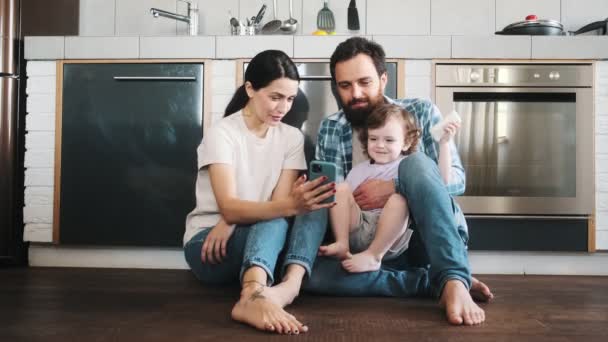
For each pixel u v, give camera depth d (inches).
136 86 102.2
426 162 61.0
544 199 99.0
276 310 50.5
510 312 59.2
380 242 63.0
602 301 67.0
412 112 75.2
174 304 63.0
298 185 60.6
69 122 102.6
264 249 57.0
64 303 63.2
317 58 99.5
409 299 65.6
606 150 99.0
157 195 101.4
